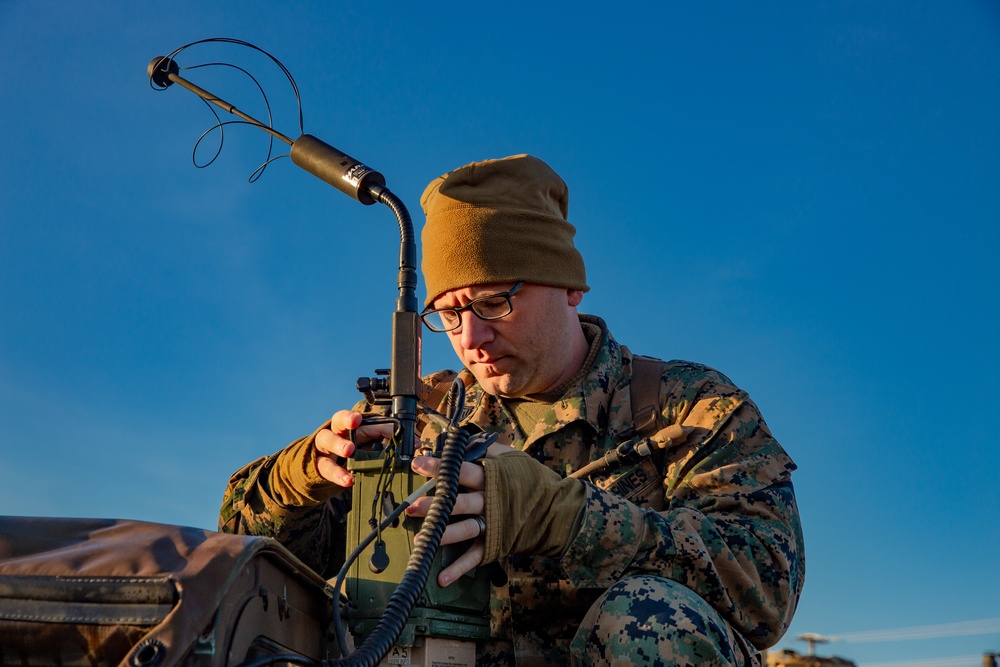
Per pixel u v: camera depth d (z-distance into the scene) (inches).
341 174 102.4
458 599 86.2
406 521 83.4
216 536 67.1
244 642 66.8
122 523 69.7
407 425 88.0
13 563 64.3
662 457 114.1
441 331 119.6
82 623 61.3
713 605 90.9
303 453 103.0
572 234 123.1
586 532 87.7
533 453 118.3
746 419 113.3
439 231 116.2
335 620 76.0
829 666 372.8
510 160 119.6
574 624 105.0
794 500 108.9
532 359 117.6
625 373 123.5
